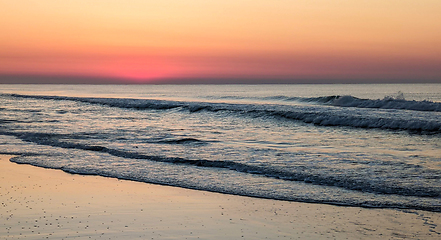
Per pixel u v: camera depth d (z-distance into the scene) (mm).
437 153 13352
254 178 9953
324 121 23125
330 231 6152
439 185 8969
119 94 81000
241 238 5828
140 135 18422
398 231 6148
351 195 8312
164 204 7688
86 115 29828
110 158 12750
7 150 14219
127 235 5926
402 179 9586
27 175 10312
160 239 5773
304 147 14891
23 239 5727
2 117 27609
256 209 7383
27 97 60500
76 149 14500
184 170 10930
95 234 5957
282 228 6293
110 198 8094
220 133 19344
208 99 54719
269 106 34500
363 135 18391
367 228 6297
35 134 18219
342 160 12172
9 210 7191
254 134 18938
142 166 11461
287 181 9609
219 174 10414
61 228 6215
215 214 7055
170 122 24750
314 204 7719
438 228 6270
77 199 8000
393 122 20516
